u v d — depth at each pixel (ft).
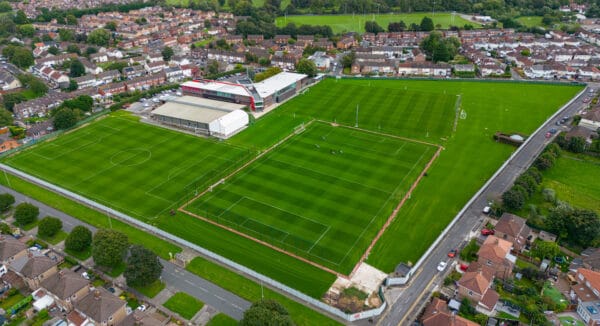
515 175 509.35
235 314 325.21
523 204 438.40
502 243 369.50
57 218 419.33
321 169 521.24
